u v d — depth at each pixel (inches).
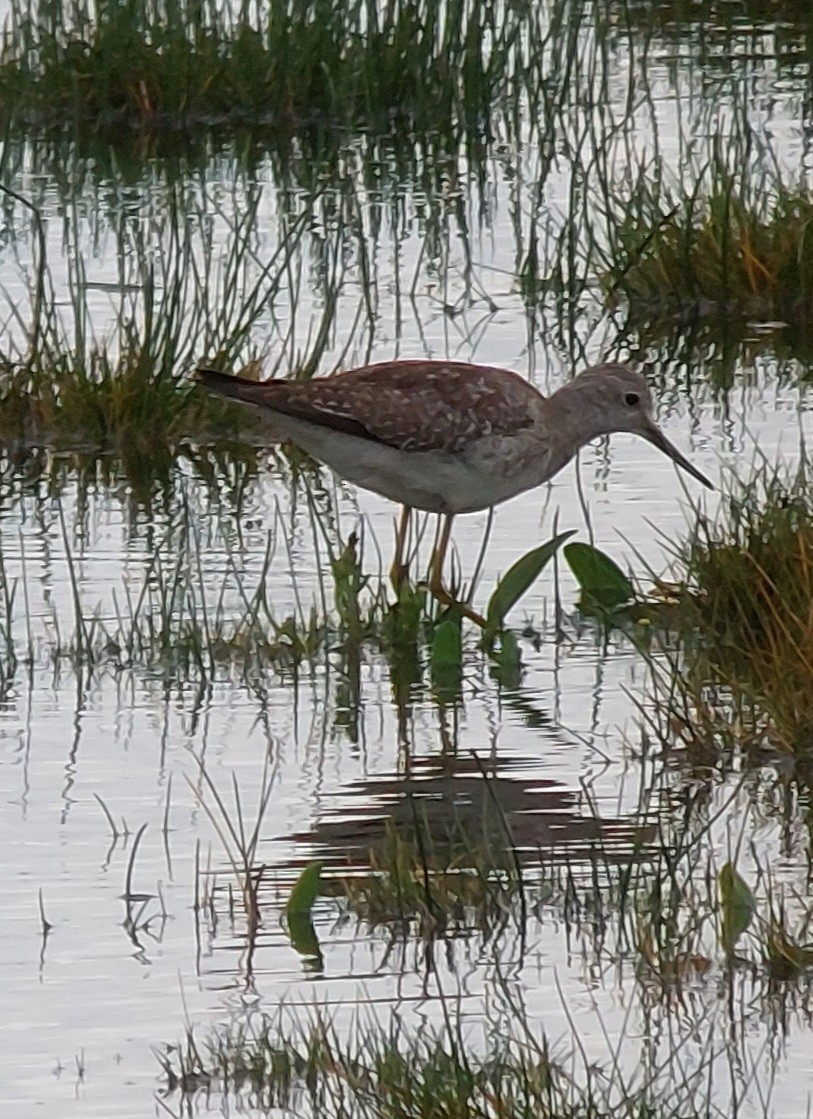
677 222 804.6
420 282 794.8
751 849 404.5
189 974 363.6
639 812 422.6
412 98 1005.2
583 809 424.8
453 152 961.5
